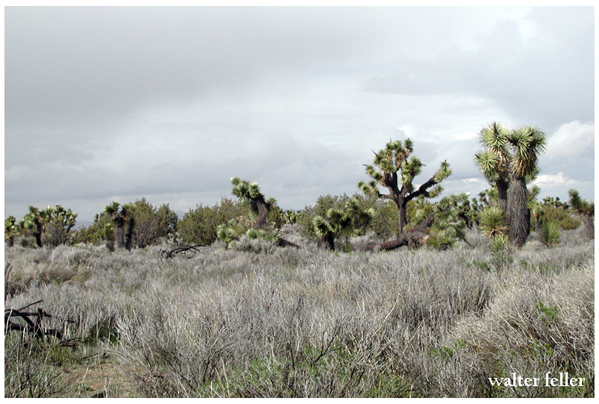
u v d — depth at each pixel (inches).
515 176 500.4
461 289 193.0
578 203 635.5
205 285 278.8
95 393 120.6
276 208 1121.4
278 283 277.4
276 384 105.2
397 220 967.6
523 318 135.2
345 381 109.3
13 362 131.2
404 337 137.7
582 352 117.6
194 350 135.6
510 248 447.5
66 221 1135.0
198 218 1002.1
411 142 832.9
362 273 272.8
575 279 161.3
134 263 536.4
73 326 186.7
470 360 118.6
